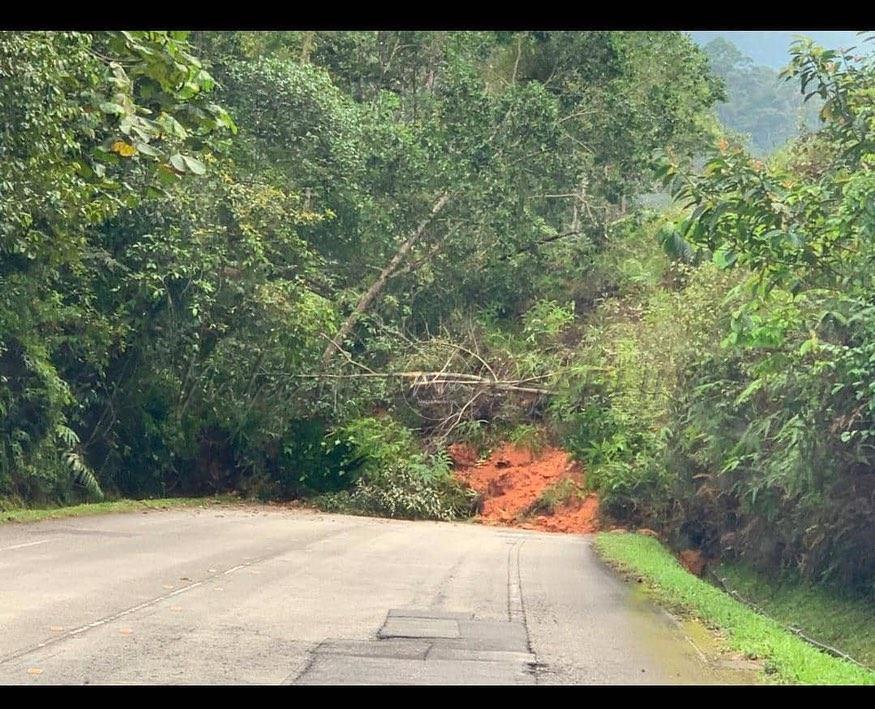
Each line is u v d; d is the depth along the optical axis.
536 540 23.39
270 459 32.19
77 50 15.80
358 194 32.34
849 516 16.66
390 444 31.55
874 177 12.05
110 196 16.95
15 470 22.80
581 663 8.34
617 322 31.42
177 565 13.37
